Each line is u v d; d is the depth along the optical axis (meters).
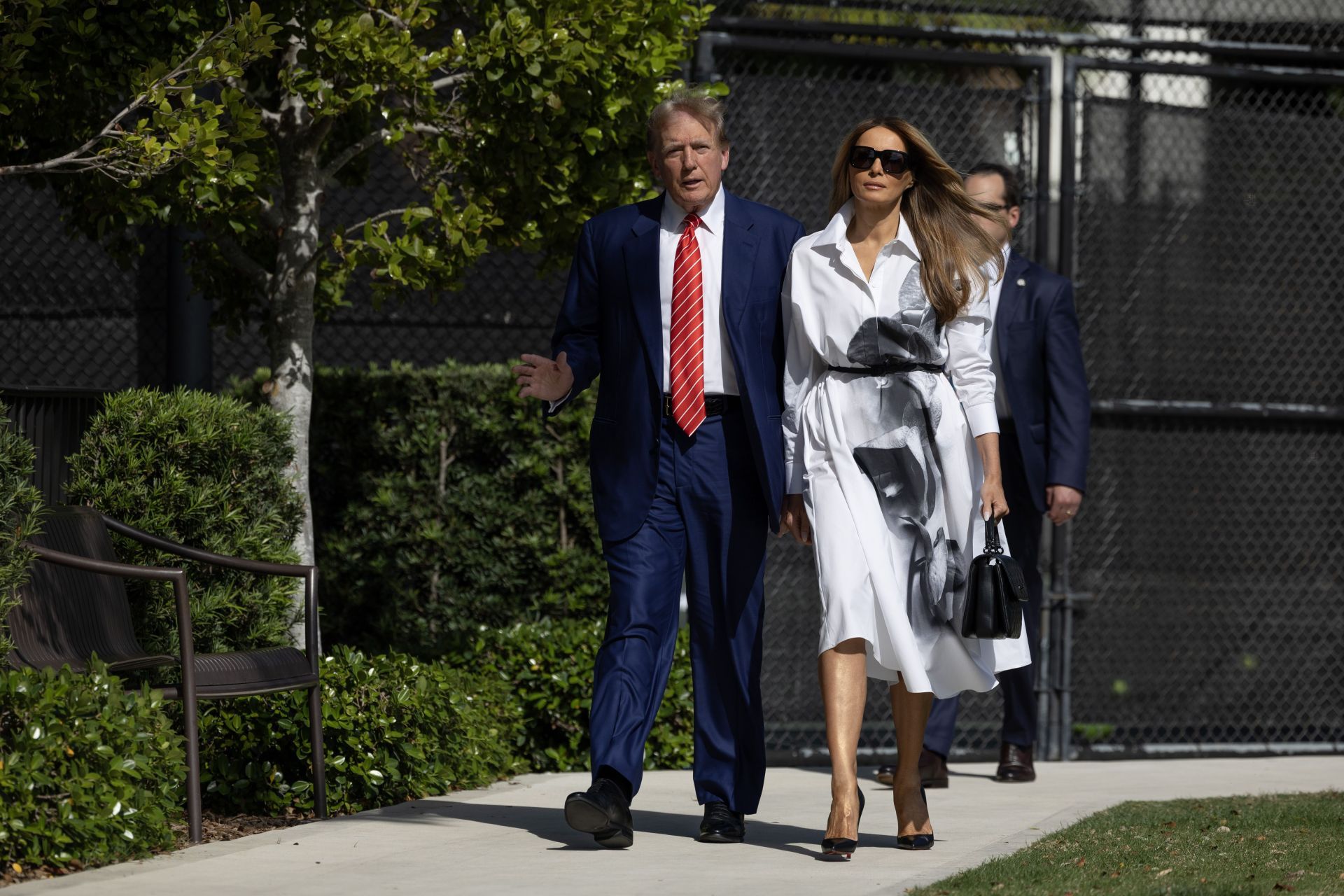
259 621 14.46
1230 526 19.70
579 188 15.85
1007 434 16.62
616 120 15.58
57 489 15.27
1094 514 19.48
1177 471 19.62
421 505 18.84
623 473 12.27
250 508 14.80
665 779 16.64
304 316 16.22
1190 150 19.48
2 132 14.61
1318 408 19.58
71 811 10.48
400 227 19.55
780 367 12.24
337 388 18.95
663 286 12.24
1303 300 19.73
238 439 14.64
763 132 18.70
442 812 13.75
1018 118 19.12
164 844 11.45
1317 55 19.62
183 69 13.13
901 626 11.29
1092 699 19.52
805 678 18.97
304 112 16.22
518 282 19.86
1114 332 19.31
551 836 12.50
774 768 18.28
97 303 18.81
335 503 19.05
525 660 17.52
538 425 18.86
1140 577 19.58
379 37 14.30
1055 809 14.70
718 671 12.40
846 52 18.44
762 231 12.27
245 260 16.23
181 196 14.27
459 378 18.95
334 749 13.95
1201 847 11.73
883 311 11.66
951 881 10.29
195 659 12.10
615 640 12.13
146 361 18.81
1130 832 12.53
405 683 14.49
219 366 19.84
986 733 19.77
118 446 14.23
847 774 11.45
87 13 13.40
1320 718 19.91
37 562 12.10
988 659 11.84
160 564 14.11
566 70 14.40
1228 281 19.58
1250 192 19.62
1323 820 13.09
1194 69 19.16
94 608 12.69
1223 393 19.58
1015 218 16.80
